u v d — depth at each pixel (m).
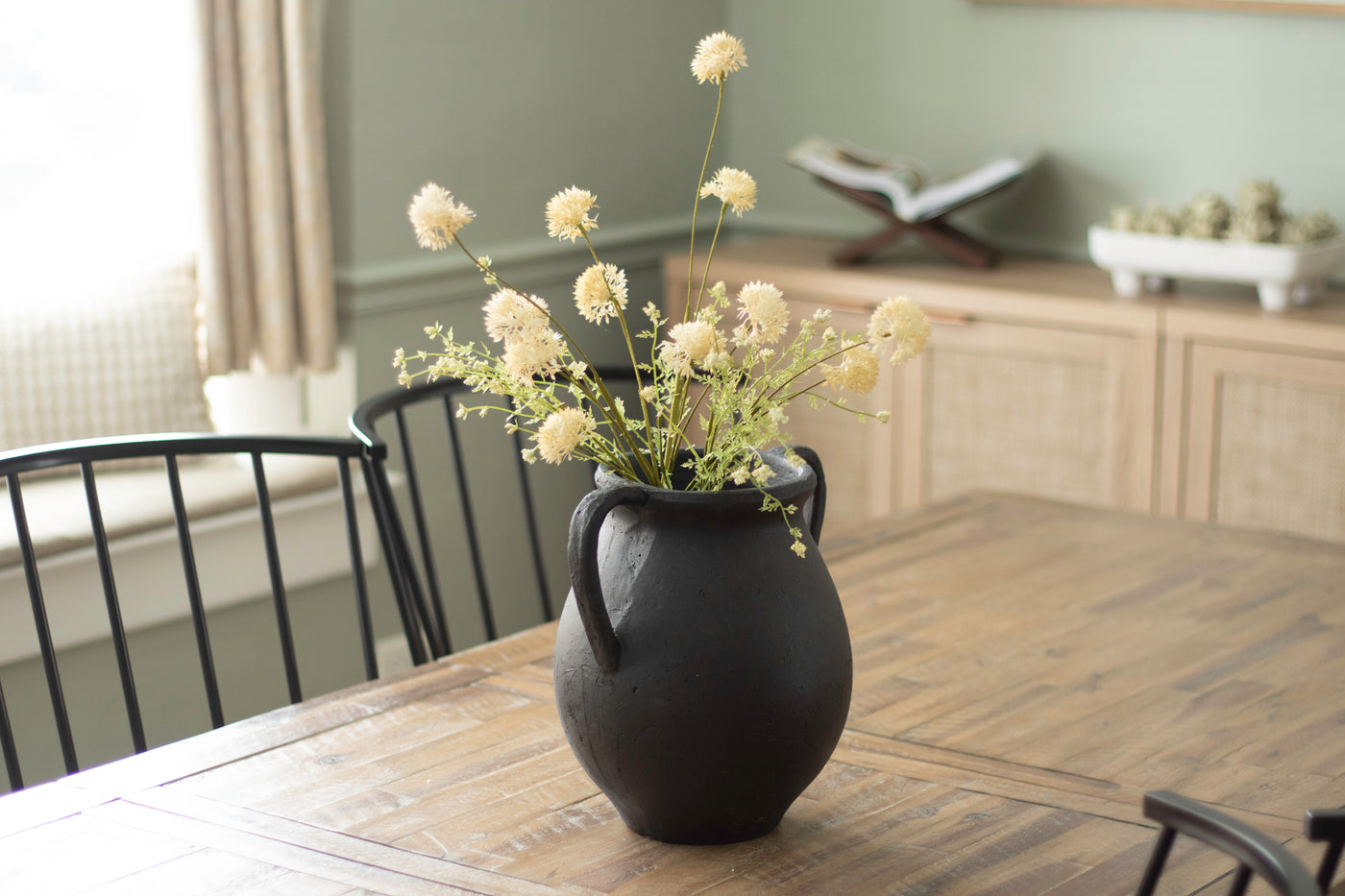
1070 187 3.34
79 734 2.72
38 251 3.07
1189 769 1.33
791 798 1.18
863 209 3.63
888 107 3.59
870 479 3.27
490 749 1.37
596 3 3.48
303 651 3.09
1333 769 1.33
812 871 1.14
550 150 3.46
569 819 1.23
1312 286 2.86
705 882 1.12
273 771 1.32
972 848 1.18
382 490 1.79
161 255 2.96
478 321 3.40
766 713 1.11
